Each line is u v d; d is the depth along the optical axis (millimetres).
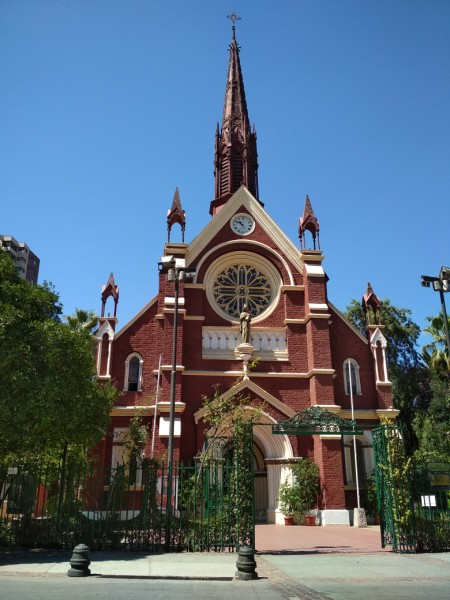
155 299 35031
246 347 33312
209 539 18938
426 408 53156
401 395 51562
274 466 31828
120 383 32969
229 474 19859
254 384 32281
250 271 36625
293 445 31875
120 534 19172
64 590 11531
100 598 10641
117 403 32375
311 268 35969
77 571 13750
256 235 37125
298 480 30609
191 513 21984
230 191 44875
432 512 20109
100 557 17172
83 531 19094
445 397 43781
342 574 14500
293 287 35781
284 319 35156
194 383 32594
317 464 31328
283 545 21344
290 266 36656
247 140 46719
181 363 32688
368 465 32531
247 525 18906
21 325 19234
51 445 23172
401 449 20016
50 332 20078
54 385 18688
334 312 36125
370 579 13664
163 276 35125
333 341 35406
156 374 33031
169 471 19938
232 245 36438
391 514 19453
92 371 23516
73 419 20500
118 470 20547
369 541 22516
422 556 18016
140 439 29688
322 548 20312
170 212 36812
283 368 33875
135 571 14430
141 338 34094
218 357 33594
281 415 32188
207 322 34688
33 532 19188
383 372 34719
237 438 19891
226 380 32969
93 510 21438
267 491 33719
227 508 19297
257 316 35500
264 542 22312
